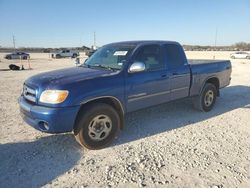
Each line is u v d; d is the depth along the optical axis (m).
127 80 4.80
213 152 4.38
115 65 5.05
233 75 15.88
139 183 3.44
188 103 7.63
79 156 4.24
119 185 3.40
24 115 4.48
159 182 3.46
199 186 3.37
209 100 6.94
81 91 4.18
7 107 7.41
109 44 6.01
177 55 5.96
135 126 5.73
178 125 5.81
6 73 18.27
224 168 3.83
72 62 33.62
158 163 3.98
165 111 6.96
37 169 3.80
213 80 7.20
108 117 4.54
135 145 4.69
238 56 40.91
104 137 4.55
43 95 4.12
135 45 5.30
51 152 4.38
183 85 6.03
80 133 4.30
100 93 4.39
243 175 3.63
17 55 42.56
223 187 3.35
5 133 5.25
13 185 3.40
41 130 4.21
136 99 5.02
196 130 5.50
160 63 5.52
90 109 4.30
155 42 5.58
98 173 3.70
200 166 3.89
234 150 4.47
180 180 3.51
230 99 8.62
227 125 5.85
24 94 4.66
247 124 5.93
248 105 7.78
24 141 4.84
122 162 4.02
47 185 3.40
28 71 20.14
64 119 4.07
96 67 5.27
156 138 5.02
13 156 4.20
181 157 4.18
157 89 5.38
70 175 3.65
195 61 7.41
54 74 4.73
